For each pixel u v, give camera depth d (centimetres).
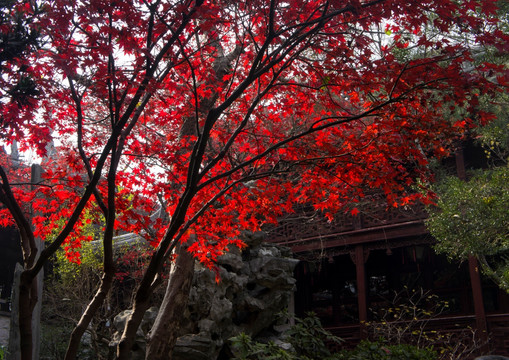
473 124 495
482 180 1108
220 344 966
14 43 434
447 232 1081
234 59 778
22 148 549
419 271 1805
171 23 434
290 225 1800
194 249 595
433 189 1239
